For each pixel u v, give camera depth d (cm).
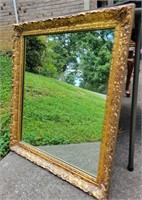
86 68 121
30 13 430
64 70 135
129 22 94
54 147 141
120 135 168
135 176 124
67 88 135
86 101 123
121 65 98
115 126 103
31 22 142
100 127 114
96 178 112
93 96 118
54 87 144
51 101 147
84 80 123
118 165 134
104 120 109
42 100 152
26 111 160
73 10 392
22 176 131
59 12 404
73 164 127
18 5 435
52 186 121
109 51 105
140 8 105
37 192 118
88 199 110
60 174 126
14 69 159
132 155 127
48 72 145
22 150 153
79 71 125
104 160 108
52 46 137
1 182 127
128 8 93
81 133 127
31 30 145
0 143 165
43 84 150
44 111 151
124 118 189
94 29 108
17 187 122
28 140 156
